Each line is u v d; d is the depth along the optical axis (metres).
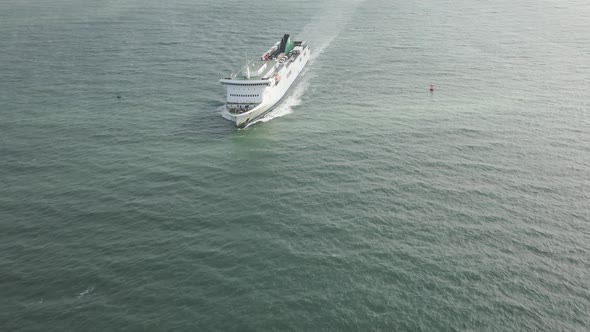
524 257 70.00
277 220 79.44
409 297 63.34
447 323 59.47
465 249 71.81
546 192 85.69
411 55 170.75
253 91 121.94
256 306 62.00
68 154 102.25
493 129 110.44
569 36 188.00
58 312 61.19
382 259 70.00
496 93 132.12
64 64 163.88
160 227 77.81
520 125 112.19
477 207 81.75
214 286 65.38
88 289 64.88
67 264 69.38
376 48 182.00
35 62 165.88
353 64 164.12
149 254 71.56
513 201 83.25
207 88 141.50
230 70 157.12
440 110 122.00
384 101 129.75
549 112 118.75
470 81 142.12
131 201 85.00
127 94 136.75
